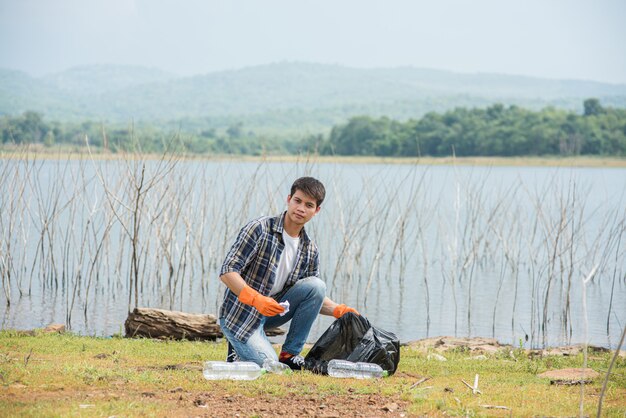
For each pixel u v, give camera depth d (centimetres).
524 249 2373
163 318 969
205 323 977
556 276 1886
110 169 1711
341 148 9150
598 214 3253
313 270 697
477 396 610
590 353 957
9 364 679
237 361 673
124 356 774
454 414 547
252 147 8988
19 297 1465
